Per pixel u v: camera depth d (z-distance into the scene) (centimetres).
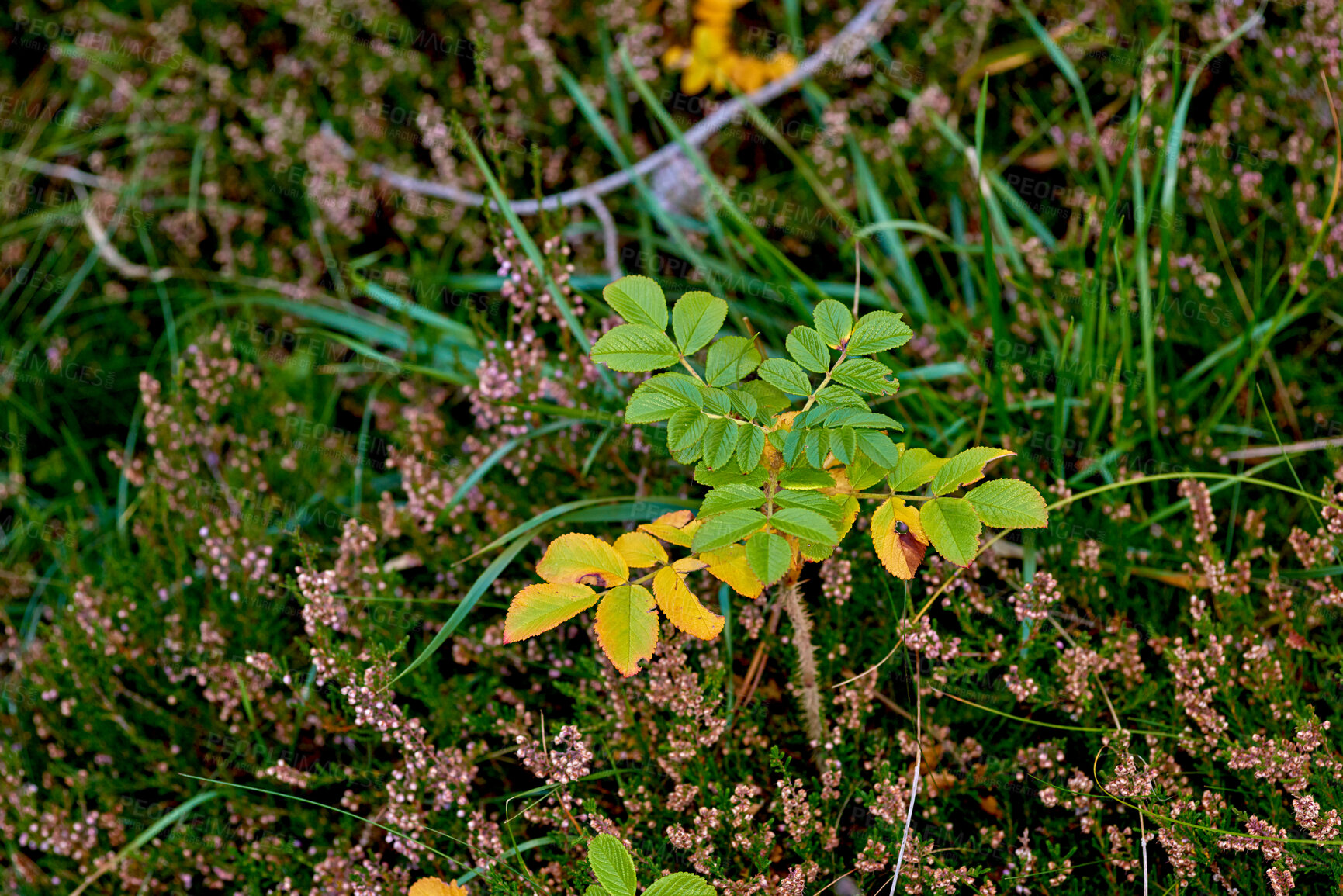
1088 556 244
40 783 282
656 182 391
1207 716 212
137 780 268
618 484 289
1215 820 201
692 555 181
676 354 177
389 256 405
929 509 172
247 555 275
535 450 286
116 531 327
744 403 174
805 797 215
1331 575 242
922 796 228
